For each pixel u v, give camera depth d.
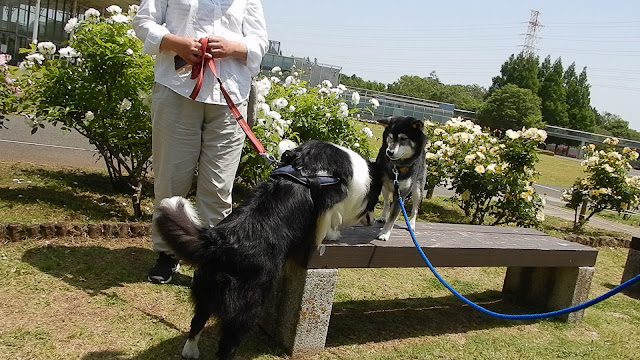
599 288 5.11
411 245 3.18
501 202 6.82
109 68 4.71
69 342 2.64
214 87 3.28
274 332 3.07
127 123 4.72
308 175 2.73
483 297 4.48
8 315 2.81
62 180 5.74
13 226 3.82
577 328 3.98
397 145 3.23
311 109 6.11
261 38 3.46
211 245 2.39
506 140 7.04
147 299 3.29
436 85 70.12
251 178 5.49
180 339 2.86
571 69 60.06
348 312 3.70
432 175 7.30
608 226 8.96
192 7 3.25
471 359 3.19
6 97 5.20
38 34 22.64
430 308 4.04
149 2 3.24
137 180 4.88
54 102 4.89
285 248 2.57
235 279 2.38
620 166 7.94
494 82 61.50
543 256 3.78
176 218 2.40
